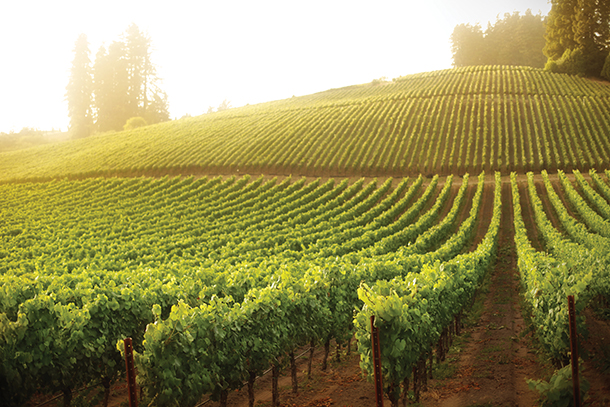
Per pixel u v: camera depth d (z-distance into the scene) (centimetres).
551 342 693
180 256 2111
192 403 557
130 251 2064
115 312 765
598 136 4988
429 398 686
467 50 13188
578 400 508
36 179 5147
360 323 572
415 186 4119
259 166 5041
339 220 3053
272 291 744
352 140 5534
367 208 3625
